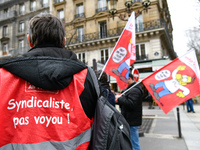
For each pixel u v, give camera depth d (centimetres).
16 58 84
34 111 85
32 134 83
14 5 2723
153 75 301
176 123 689
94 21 2064
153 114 988
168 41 2031
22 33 2595
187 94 270
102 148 94
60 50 101
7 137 80
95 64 490
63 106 90
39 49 96
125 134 110
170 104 280
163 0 2320
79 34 2158
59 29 109
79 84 96
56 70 85
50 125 86
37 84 83
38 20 107
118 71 298
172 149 389
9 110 82
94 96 106
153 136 507
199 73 267
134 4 1827
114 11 909
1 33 2780
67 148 86
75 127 91
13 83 83
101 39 1945
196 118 792
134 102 289
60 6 2295
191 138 473
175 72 286
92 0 2112
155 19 1727
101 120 100
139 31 1739
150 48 1719
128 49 302
